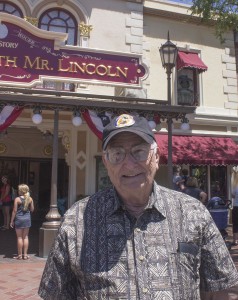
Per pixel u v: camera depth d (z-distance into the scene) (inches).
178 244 68.6
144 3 547.8
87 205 74.4
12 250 369.7
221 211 323.0
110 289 65.1
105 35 517.0
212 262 71.4
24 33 384.2
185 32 575.5
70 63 399.9
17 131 629.9
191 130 560.1
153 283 65.2
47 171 663.8
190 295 66.8
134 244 67.8
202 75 581.6
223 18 393.7
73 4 505.0
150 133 73.6
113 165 73.0
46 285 72.2
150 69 546.0
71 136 509.0
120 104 375.6
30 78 384.2
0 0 484.4
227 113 591.5
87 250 68.6
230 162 534.3
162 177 524.4
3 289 236.2
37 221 628.4
